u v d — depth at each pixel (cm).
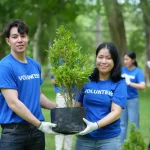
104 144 438
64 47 404
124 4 2002
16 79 416
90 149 443
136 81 760
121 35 2261
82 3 2169
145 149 386
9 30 423
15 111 406
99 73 446
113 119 425
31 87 428
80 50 412
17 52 422
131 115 752
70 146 694
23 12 2198
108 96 435
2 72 411
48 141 807
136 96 756
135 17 2136
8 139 420
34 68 439
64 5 2194
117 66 440
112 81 440
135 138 388
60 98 634
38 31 2467
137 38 3428
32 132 428
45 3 2131
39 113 435
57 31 412
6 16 2248
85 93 443
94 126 409
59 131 400
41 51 3834
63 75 397
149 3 1988
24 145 429
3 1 2122
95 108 439
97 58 441
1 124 428
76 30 3669
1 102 425
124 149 388
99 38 4162
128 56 764
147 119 1168
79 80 403
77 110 402
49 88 2748
